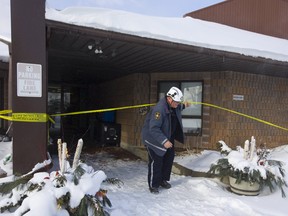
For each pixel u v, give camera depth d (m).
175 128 4.70
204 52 5.29
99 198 3.24
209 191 4.54
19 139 4.03
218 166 4.68
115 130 9.34
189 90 7.88
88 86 13.81
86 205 2.91
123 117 9.18
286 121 8.41
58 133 11.95
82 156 7.82
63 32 4.18
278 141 8.22
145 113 8.22
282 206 4.05
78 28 4.17
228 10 10.46
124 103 9.09
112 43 4.76
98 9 5.14
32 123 4.07
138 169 6.34
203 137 7.65
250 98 7.73
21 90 4.01
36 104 4.07
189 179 5.27
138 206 3.84
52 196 2.86
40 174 3.20
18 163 4.04
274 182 4.51
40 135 4.10
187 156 6.59
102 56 5.93
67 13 4.68
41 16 4.01
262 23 10.75
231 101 7.43
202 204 4.04
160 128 4.34
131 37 4.55
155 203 4.02
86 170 3.31
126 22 5.02
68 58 6.41
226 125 7.42
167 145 4.21
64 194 2.89
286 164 5.13
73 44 5.00
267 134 8.02
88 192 3.00
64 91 14.43
